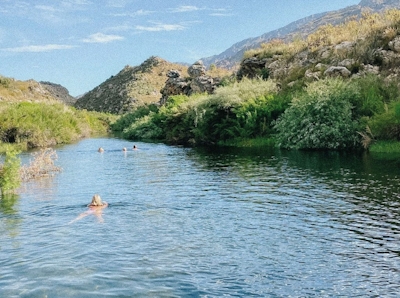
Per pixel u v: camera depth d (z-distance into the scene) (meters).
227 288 9.62
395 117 33.50
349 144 38.78
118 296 9.22
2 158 44.38
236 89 55.31
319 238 13.12
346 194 19.17
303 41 68.12
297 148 41.28
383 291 9.32
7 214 17.47
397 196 18.20
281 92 53.78
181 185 23.78
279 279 10.08
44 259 11.66
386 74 43.56
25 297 9.21
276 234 13.69
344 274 10.28
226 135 55.62
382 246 12.17
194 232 14.12
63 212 17.62
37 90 166.50
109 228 14.76
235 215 16.38
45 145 65.94
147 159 40.03
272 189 21.36
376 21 55.09
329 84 41.12
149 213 17.05
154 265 11.07
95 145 64.25
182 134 64.19
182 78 106.62
